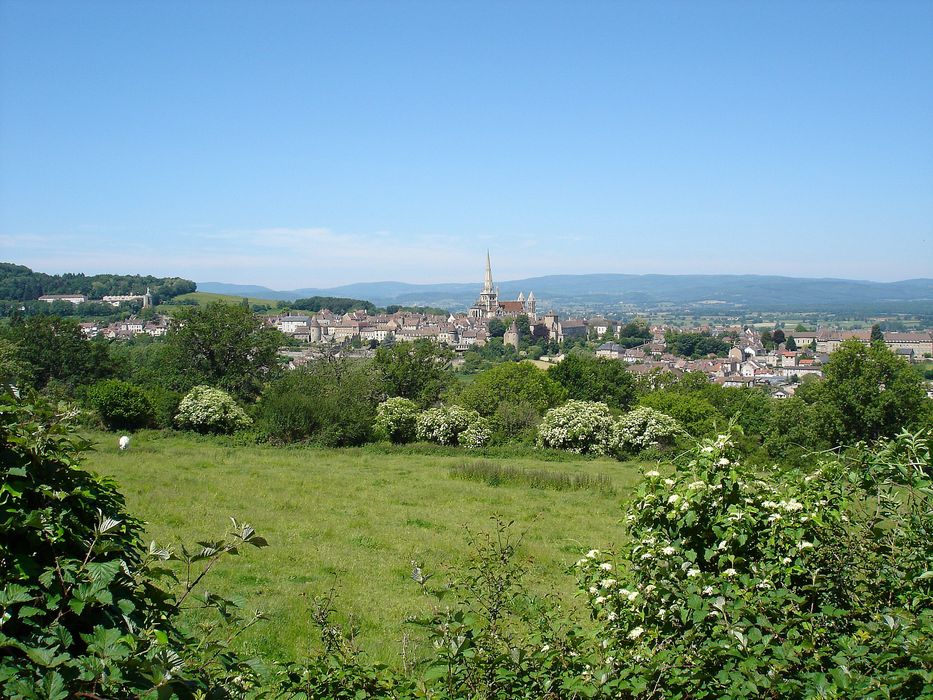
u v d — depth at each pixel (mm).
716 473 5949
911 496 6395
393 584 13875
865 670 4691
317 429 40000
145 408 40844
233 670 4551
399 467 32938
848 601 5629
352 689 5160
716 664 4793
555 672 5078
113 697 3588
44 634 3785
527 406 48375
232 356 56750
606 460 39188
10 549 4094
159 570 4539
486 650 5172
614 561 6262
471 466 31203
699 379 80000
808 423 43312
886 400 40156
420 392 56875
